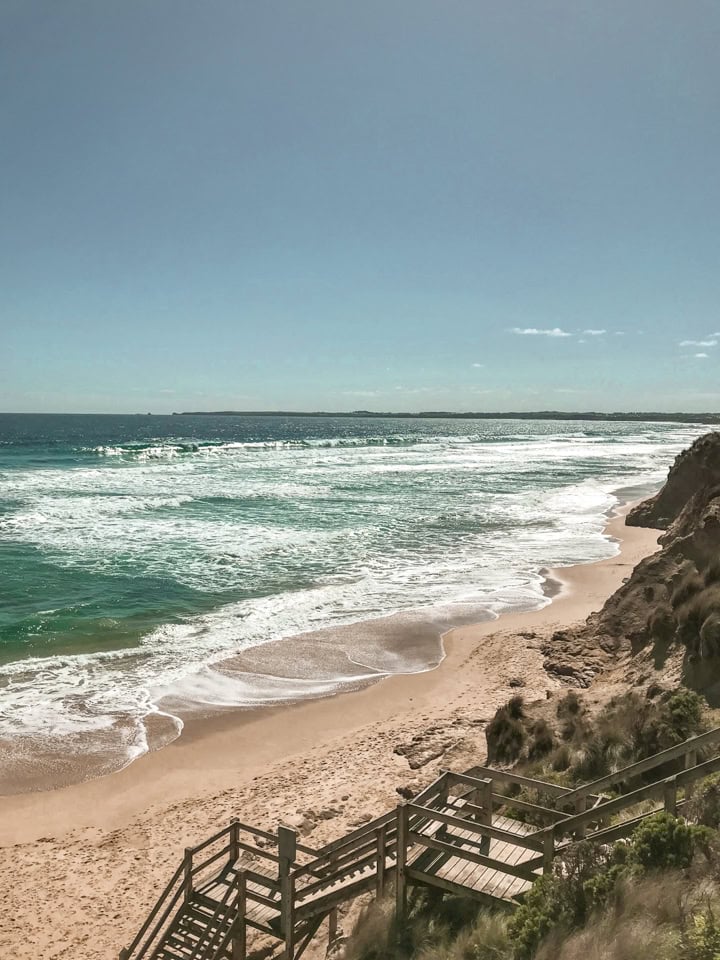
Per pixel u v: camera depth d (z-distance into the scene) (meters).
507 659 19.17
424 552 32.41
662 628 14.91
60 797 13.16
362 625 22.38
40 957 9.22
